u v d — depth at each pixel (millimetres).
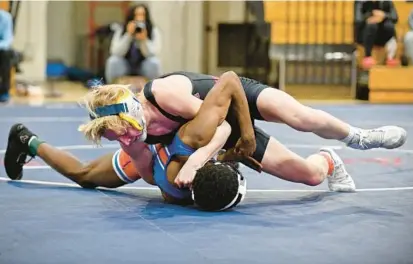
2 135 8977
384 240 3803
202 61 17312
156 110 4633
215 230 4016
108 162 5262
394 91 14875
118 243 3699
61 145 8141
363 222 4254
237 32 15984
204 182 4445
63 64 19719
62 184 5594
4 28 14094
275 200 4977
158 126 4668
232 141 4812
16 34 17953
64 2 21359
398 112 12633
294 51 15352
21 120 10891
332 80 15820
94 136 4473
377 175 6188
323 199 5023
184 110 4602
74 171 5402
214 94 4602
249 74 15930
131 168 5164
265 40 15641
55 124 10359
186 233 3934
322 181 5219
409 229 4074
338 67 15781
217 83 4629
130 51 14156
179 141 4629
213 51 17078
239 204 4809
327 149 5328
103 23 21531
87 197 5039
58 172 5598
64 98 15281
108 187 5371
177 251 3539
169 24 17156
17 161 5660
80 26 21500
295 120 4980
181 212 4527
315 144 8531
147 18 14250
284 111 4961
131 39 14094
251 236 3871
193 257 3428
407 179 5973
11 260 3365
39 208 4621
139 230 4008
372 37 14945
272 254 3496
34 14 18031
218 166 4512
